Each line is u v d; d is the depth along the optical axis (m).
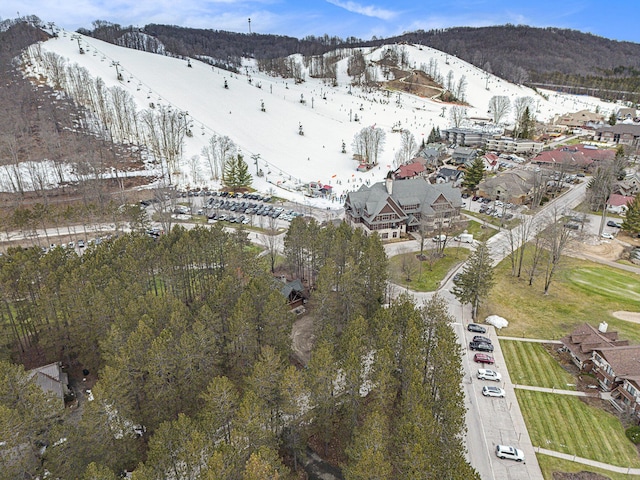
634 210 102.12
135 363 47.16
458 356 47.09
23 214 96.25
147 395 48.22
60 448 38.12
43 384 53.09
